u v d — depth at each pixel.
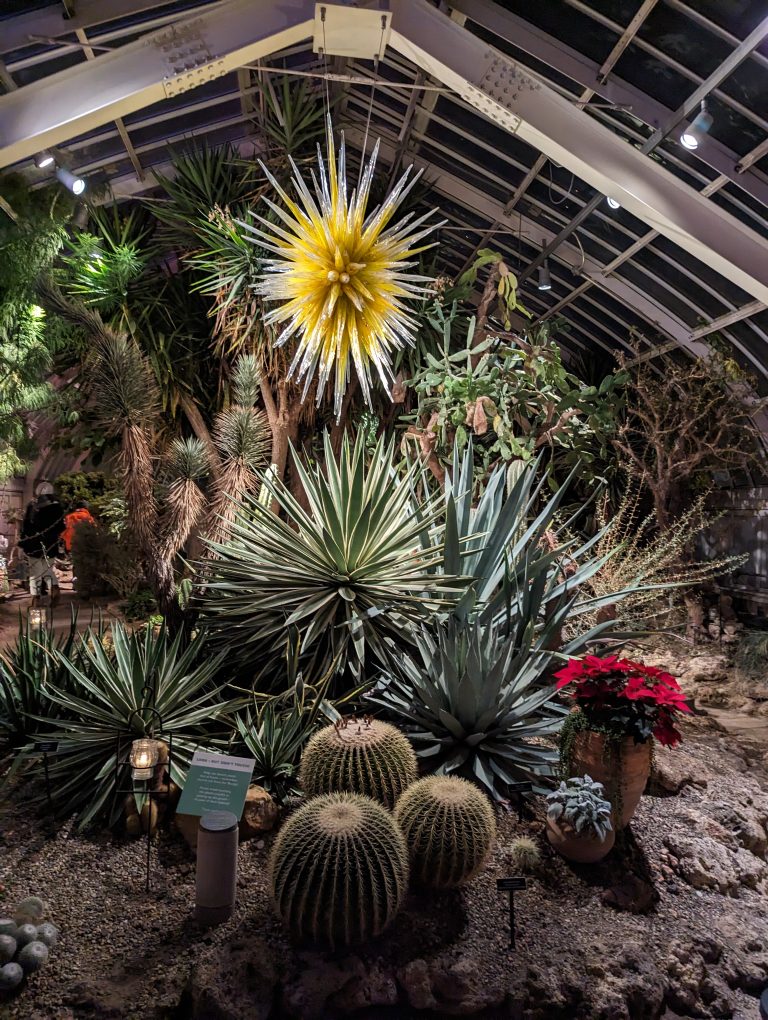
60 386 8.55
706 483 8.60
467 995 2.38
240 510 4.45
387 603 3.97
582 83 4.92
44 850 2.97
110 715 3.40
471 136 6.40
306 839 2.45
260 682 4.00
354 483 3.99
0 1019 2.21
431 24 4.96
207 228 6.98
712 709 5.57
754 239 5.34
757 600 8.40
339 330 3.31
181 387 7.70
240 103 7.36
